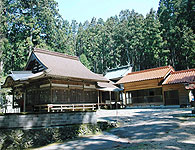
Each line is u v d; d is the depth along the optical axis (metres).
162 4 45.84
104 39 52.31
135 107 23.22
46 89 15.77
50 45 37.88
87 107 18.31
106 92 26.03
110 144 6.50
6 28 32.03
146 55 43.34
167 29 40.56
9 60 34.62
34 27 36.19
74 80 17.59
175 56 39.88
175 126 8.13
